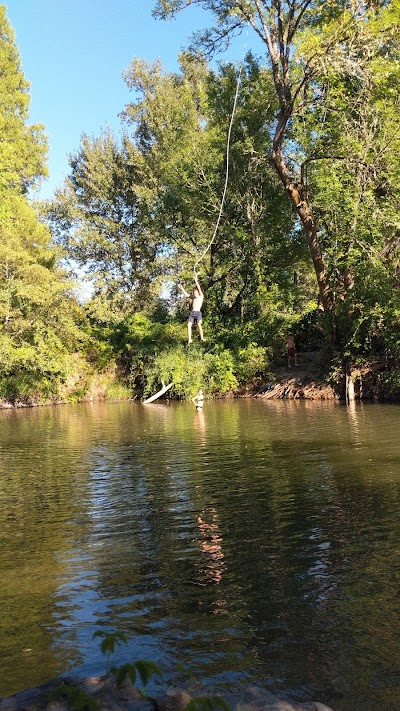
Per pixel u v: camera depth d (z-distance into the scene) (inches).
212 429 604.4
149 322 1275.8
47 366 1075.9
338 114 819.4
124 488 345.1
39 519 285.7
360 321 830.5
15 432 665.0
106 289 1879.9
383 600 177.0
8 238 1072.8
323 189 846.5
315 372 967.6
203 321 1170.6
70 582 202.2
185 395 1090.7
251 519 266.7
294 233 1172.5
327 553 217.3
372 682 137.3
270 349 1065.5
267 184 1156.5
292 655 149.6
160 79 1803.6
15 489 355.9
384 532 236.5
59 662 148.7
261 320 1117.1
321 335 1059.3
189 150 1227.2
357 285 850.8
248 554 221.1
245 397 1031.0
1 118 1566.2
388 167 804.6
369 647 151.8
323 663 145.5
